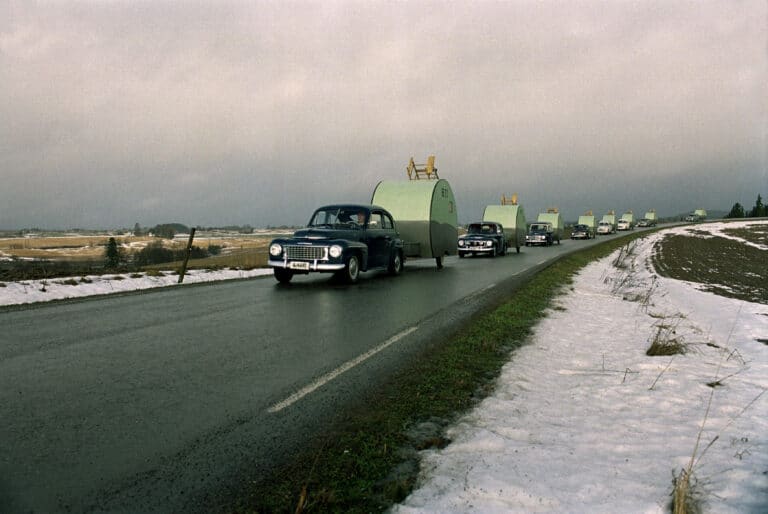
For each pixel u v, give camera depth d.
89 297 9.20
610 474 2.65
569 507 2.31
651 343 6.33
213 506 2.36
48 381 4.12
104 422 3.29
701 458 2.84
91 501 2.36
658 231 73.06
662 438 3.17
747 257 35.69
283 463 2.80
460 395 4.01
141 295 9.53
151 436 3.10
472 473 2.65
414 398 3.92
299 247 11.27
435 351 5.43
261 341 5.75
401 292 10.31
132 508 2.31
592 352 5.80
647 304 10.41
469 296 9.83
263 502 2.39
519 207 31.59
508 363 5.06
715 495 2.40
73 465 2.70
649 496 2.41
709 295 14.78
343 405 3.74
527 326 7.14
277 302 8.73
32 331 6.11
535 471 2.68
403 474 2.68
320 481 2.60
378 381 4.34
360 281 12.48
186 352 5.18
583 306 9.70
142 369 4.53
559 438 3.16
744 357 5.88
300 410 3.62
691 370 4.94
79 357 4.91
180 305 8.30
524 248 36.03
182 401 3.74
